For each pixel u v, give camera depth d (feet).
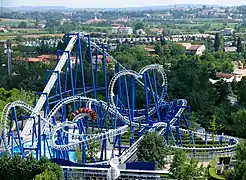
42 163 360.07
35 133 441.68
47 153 451.12
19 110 583.58
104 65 544.62
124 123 522.88
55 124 457.27
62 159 396.98
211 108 623.36
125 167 396.57
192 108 645.51
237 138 533.55
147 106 510.99
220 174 404.36
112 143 516.73
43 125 439.63
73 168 385.91
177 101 562.66
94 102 493.36
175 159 376.07
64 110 478.18
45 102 472.03
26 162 361.30
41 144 448.24
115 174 371.97
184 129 538.06
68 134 453.17
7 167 361.30
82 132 478.59
